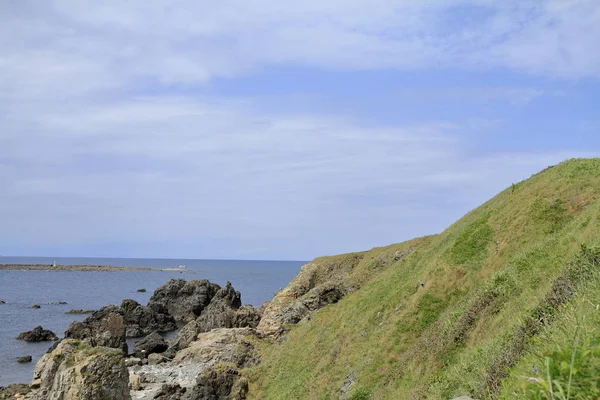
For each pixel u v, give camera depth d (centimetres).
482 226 4147
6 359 8181
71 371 4178
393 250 7594
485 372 1587
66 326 11625
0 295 17875
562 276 1569
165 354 8588
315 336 5528
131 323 11369
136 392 6050
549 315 1388
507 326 1923
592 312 980
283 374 5219
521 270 2492
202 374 5653
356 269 7844
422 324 3666
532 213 3653
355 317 5106
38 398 4616
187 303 12988
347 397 3466
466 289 3656
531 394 577
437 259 4306
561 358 582
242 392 5259
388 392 2983
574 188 3638
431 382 2384
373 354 3831
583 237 2086
